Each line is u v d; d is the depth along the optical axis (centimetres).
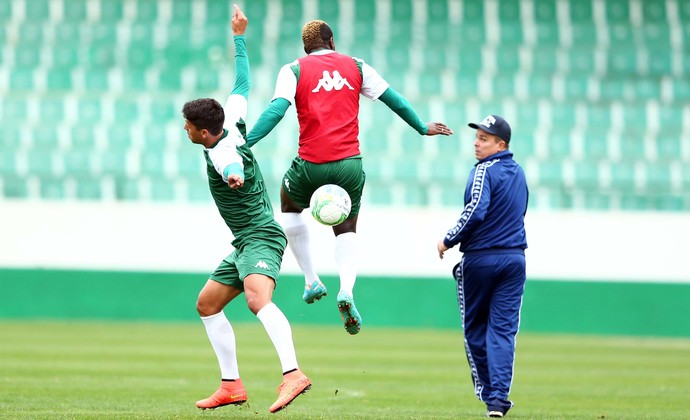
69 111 9169
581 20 10038
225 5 9825
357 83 2297
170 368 4338
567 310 7931
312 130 2272
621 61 9881
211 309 2317
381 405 3062
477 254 2545
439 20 9931
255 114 9125
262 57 9506
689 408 3092
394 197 8881
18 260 7831
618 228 8169
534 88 9675
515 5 10031
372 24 9844
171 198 8744
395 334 7069
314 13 9850
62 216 7906
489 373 2538
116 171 8850
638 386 3925
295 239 2448
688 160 9412
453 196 8925
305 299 2508
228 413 2539
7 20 9594
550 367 4838
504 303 2548
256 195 2252
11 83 9269
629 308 7938
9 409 2639
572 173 9250
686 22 10106
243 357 5066
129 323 7519
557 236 8131
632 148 9444
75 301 7725
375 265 7981
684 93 9819
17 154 8838
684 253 8169
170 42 9581
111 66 9444
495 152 2573
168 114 9206
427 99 9450
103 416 2391
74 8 9706
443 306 7862
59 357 4716
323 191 2250
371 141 9169
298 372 2172
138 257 7925
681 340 7469
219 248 7962
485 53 9800
